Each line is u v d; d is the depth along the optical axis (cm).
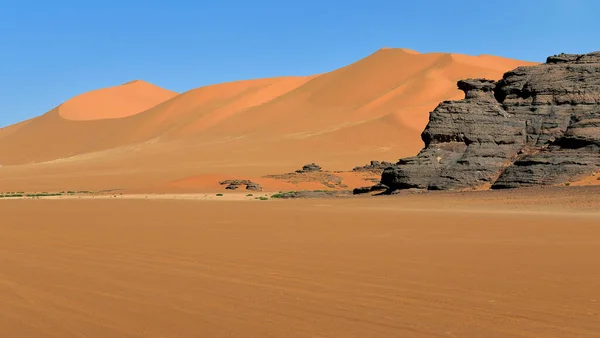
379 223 2433
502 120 5488
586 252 1424
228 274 1142
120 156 17262
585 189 4112
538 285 1013
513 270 1170
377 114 18612
